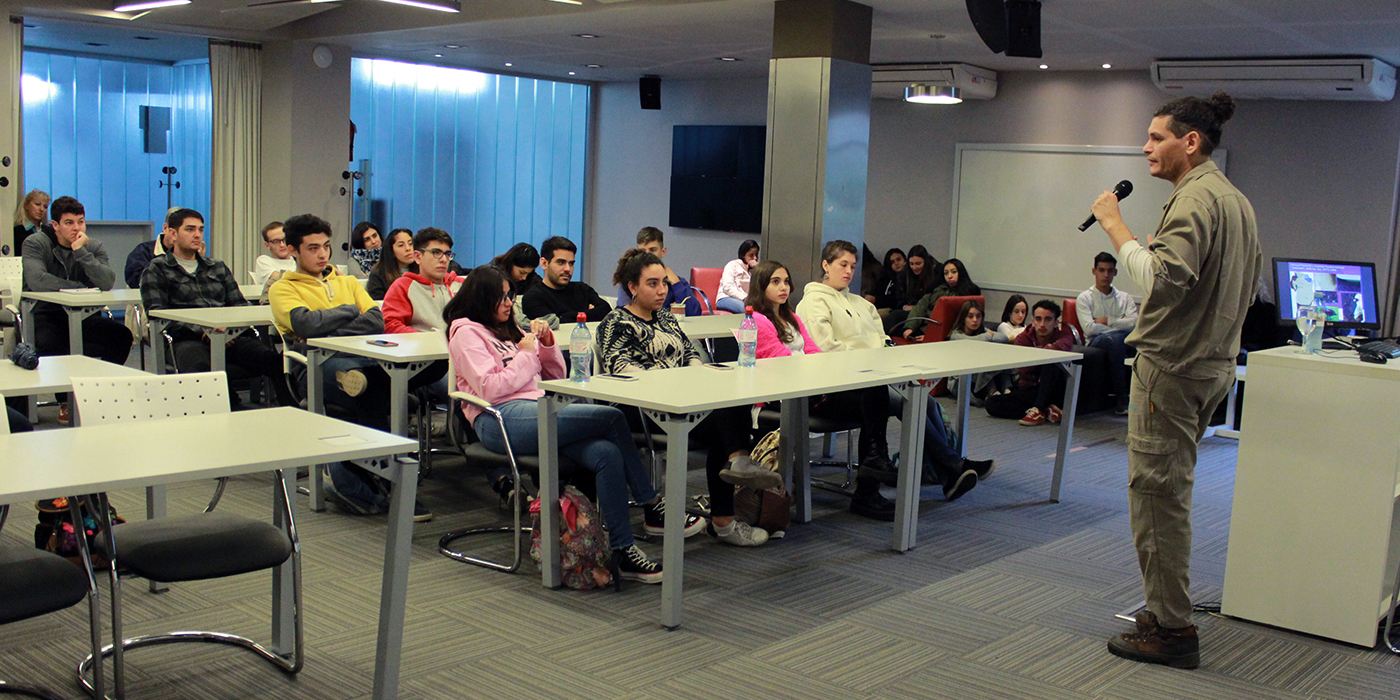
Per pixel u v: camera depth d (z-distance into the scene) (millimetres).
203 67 12555
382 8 9102
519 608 3447
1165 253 2863
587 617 3387
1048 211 9547
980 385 7680
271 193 10312
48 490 2016
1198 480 5668
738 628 3336
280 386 5500
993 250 9906
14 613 2209
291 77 10039
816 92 6594
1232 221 2885
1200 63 7852
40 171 12297
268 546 2639
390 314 5195
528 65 11336
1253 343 7715
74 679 2799
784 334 4691
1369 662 3176
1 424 2656
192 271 5844
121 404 2947
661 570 3734
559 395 3535
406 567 2566
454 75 12000
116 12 8695
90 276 6328
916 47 8289
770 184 6871
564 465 3689
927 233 10289
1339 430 3244
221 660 2965
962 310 7953
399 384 4172
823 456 5824
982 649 3232
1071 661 3158
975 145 9883
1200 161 3014
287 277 5059
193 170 12938
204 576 2484
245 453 2357
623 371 3900
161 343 5527
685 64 10523
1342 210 8102
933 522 4664
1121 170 9109
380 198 11594
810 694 2869
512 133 12477
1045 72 9430
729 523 4160
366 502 4457
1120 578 3959
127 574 2561
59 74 12320
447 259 5301
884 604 3602
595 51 9875
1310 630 3359
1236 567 3488
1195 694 2941
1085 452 6281
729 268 8414
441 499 4719
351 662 2971
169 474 2164
